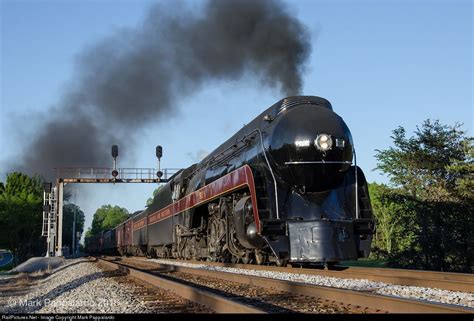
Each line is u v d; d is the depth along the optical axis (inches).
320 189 460.4
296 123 459.2
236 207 517.7
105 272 575.5
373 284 338.0
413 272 394.0
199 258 722.2
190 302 273.6
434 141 794.8
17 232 1542.8
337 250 421.7
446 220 722.2
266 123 512.1
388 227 1036.5
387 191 802.2
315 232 424.2
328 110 478.3
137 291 341.7
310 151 446.9
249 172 469.1
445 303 262.7
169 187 923.4
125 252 1642.5
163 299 292.8
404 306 214.1
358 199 470.0
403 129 826.2
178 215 823.7
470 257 689.6
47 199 1295.5
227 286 357.1
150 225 1129.4
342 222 433.1
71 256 1866.4
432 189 761.0
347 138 461.4
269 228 434.3
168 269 569.9
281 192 458.0
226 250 602.5
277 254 430.9
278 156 460.1
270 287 325.7
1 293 507.8
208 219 686.5
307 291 285.0
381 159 828.0
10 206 1498.5
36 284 632.4
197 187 716.0
